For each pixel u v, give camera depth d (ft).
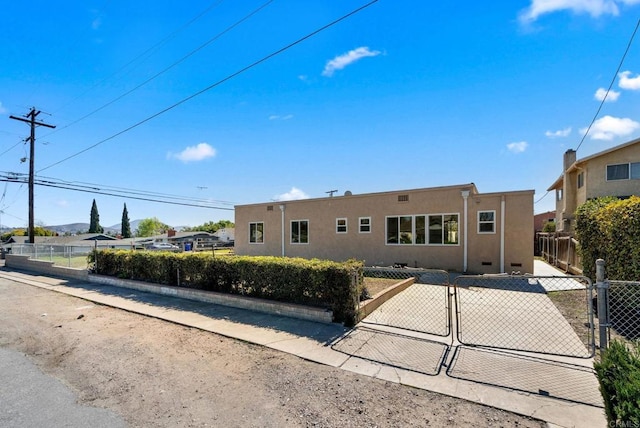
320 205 51.60
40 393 11.37
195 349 15.47
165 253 31.99
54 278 42.16
